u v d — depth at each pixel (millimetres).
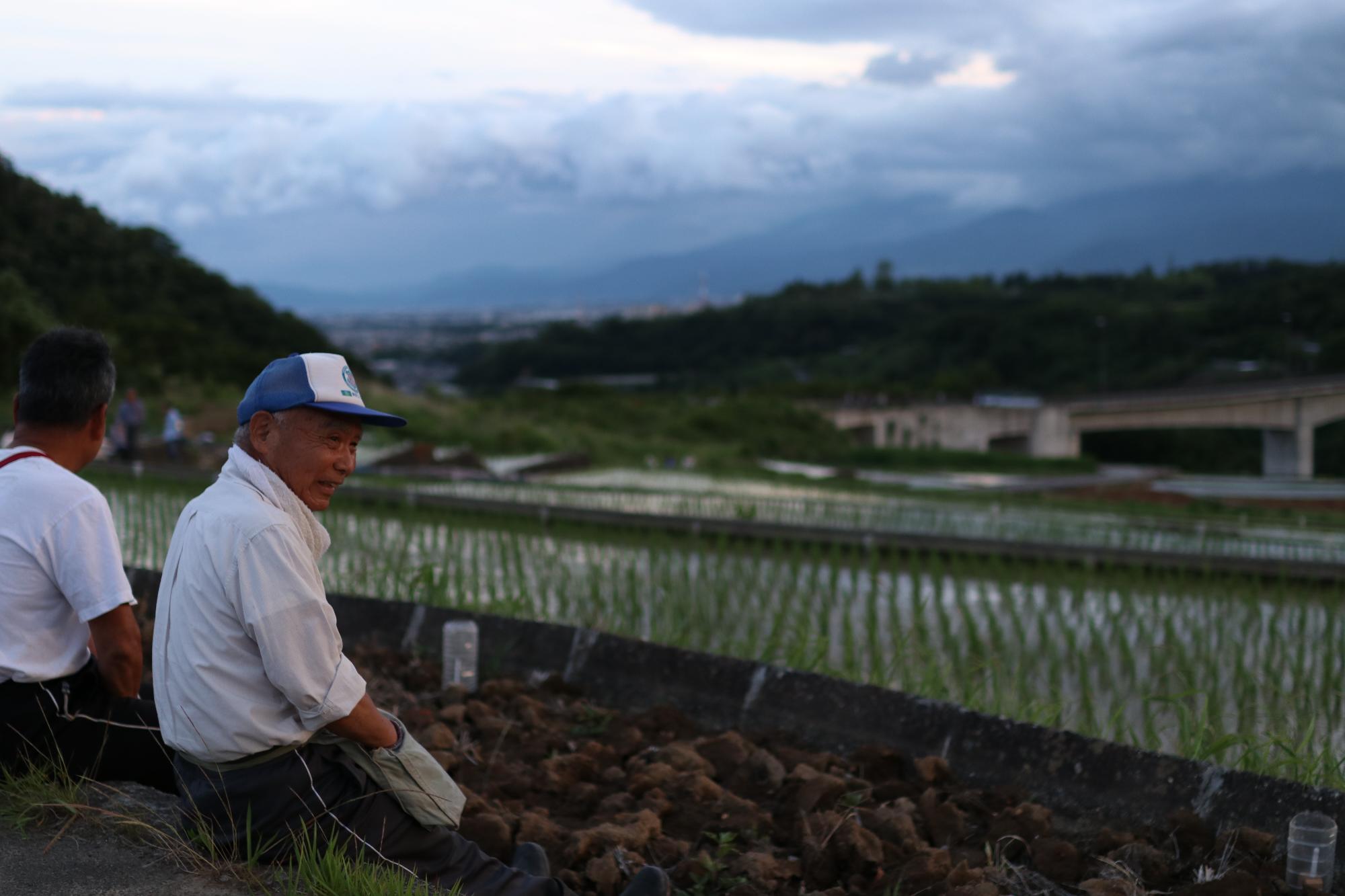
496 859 2912
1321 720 5875
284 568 2422
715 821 3547
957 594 8422
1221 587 10320
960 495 24703
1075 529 14641
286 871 2615
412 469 22156
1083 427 71188
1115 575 10773
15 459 3021
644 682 5059
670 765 3957
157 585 6480
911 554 11680
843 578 10383
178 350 44156
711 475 29062
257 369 51344
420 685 5211
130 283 65125
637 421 45625
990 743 4000
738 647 6910
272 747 2553
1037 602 9422
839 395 76062
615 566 9609
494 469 26016
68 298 58531
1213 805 3449
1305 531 16750
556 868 3195
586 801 3697
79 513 2994
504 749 4297
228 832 2635
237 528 2432
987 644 7602
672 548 11641
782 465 39094
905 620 8320
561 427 37312
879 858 3197
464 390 135375
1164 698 4621
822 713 4488
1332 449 91438
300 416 2516
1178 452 88000
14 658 2980
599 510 13383
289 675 2426
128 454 18938
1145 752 3660
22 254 60062
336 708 2486
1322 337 106875
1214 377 102188
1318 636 8070
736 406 54156
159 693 2627
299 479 2553
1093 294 160125
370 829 2629
